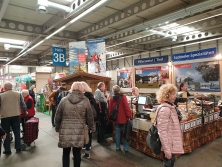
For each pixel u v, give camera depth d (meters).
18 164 3.23
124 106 3.55
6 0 3.85
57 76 9.96
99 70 6.55
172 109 2.04
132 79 7.49
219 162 3.21
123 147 3.96
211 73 5.39
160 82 6.66
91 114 2.56
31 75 10.84
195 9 4.51
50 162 3.31
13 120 3.74
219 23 6.27
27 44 8.41
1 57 11.77
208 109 4.21
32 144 4.27
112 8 5.51
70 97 2.47
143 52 12.48
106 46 9.72
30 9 5.32
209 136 4.22
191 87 5.87
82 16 4.51
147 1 4.81
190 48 10.29
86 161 3.29
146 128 3.52
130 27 6.40
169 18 5.24
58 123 2.50
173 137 1.99
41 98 9.48
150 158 3.40
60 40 9.05
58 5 4.32
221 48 8.88
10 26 6.16
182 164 3.14
